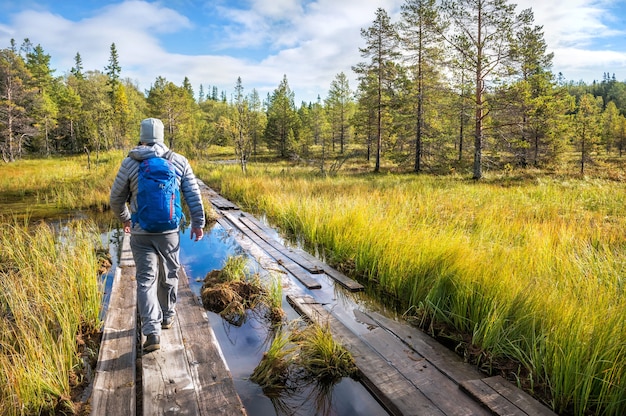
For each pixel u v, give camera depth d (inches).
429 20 830.5
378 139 1071.6
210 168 863.7
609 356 106.7
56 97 2226.9
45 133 1756.9
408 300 179.2
